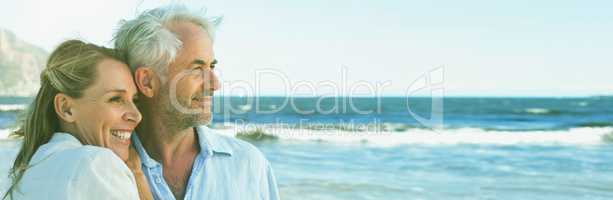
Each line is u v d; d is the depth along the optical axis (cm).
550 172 1384
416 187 1214
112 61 170
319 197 1085
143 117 188
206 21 186
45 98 170
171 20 181
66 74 165
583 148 1716
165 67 179
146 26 176
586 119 2272
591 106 2423
